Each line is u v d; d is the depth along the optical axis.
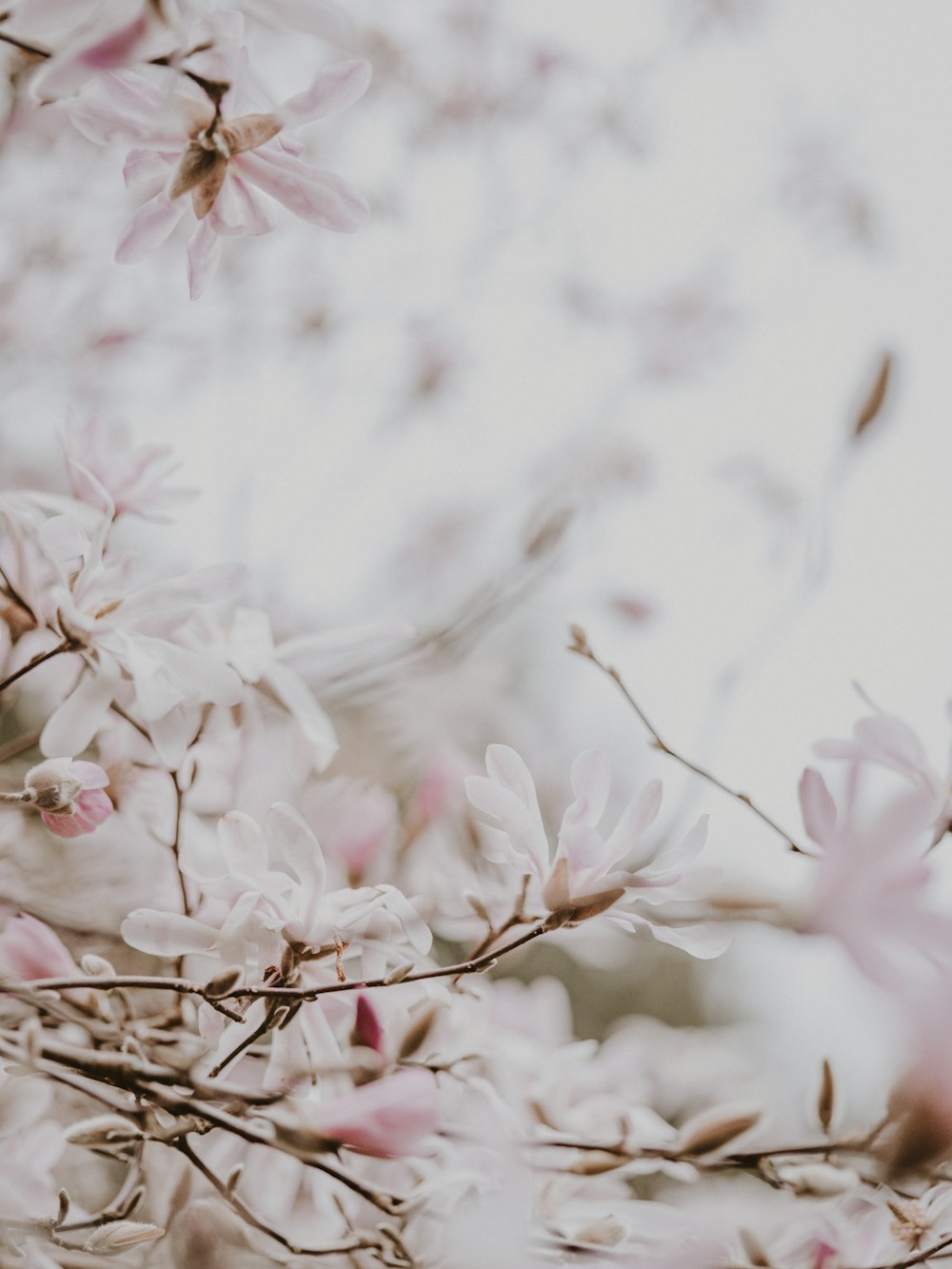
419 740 1.49
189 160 1.08
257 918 1.10
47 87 1.05
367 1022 1.10
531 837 1.10
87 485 1.17
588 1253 1.11
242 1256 1.12
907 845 1.04
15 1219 1.09
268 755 1.22
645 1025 1.32
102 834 1.26
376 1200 1.08
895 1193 1.09
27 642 1.18
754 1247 1.11
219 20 1.06
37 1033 1.05
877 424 1.19
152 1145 1.14
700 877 1.08
